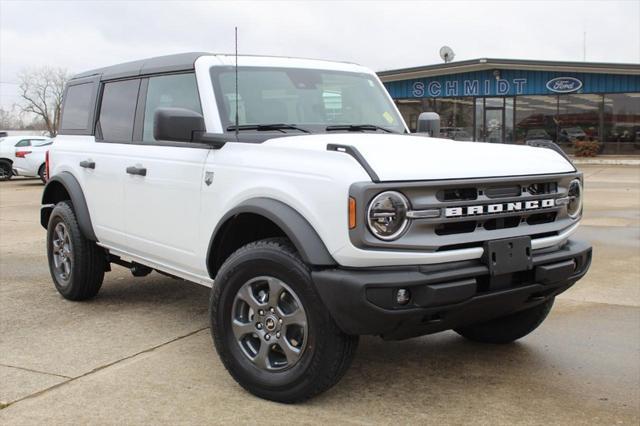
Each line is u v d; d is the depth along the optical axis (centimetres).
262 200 376
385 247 333
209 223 425
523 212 378
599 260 793
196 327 525
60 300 612
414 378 418
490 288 360
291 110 463
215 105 439
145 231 493
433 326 354
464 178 354
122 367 432
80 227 567
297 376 359
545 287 384
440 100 3127
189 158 443
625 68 2750
